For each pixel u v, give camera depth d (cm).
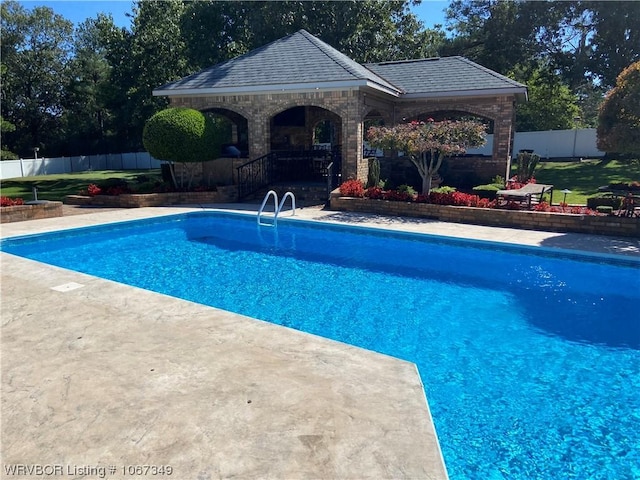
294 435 320
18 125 4794
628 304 740
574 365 539
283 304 739
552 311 711
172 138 1575
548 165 2812
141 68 3188
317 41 1828
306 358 441
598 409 448
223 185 1748
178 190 1667
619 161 2697
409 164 1814
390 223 1242
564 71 3297
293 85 1574
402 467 288
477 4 3512
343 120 1580
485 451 385
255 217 1362
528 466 367
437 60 2028
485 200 1272
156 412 347
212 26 2844
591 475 357
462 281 858
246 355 445
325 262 987
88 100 4822
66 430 326
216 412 347
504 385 494
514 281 859
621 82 1004
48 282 682
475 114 1855
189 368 417
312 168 1903
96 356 440
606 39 2966
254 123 1712
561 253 943
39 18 4809
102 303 591
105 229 1242
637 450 386
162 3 3219
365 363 432
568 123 3841
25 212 1283
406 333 630
